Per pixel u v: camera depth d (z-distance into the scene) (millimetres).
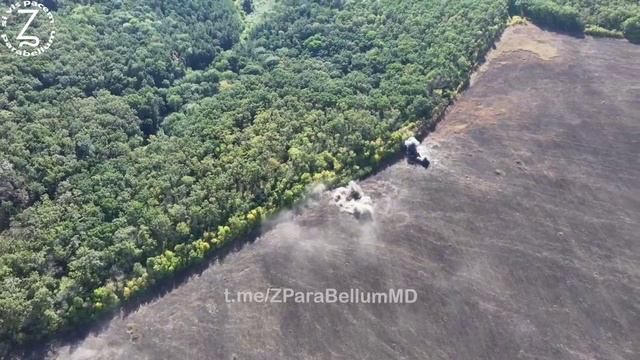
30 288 51625
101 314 53969
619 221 61156
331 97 70688
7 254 52625
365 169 66125
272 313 54469
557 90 75375
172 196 59719
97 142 63312
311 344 52531
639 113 71875
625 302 54875
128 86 72938
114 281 54469
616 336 52750
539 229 60656
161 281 56500
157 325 53781
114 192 59500
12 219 55469
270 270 57594
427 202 63531
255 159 62875
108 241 55469
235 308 54844
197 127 67875
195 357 51719
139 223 57000
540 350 51969
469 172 66312
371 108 70250
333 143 66000
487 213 62219
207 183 60438
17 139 59594
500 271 57344
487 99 74625
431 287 56281
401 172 66688
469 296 55531
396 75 74500
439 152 68625
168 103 74750
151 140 68062
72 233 55250
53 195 58344
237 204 59656
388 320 54031
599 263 57781
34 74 66938
